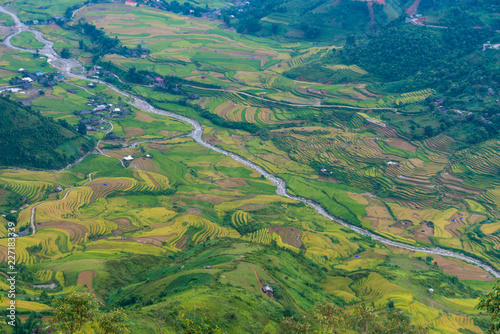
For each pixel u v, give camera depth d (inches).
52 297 3437.5
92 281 3826.3
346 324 2869.1
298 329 2728.8
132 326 2568.9
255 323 3034.0
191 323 2388.0
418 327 2945.4
